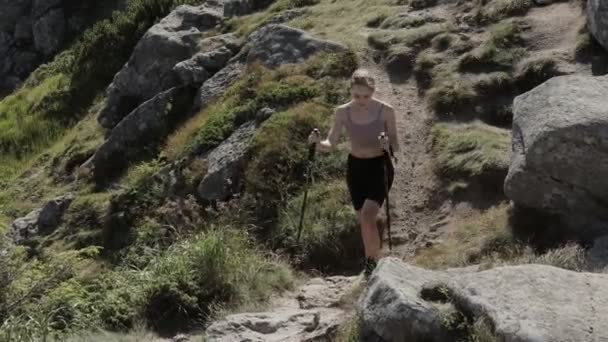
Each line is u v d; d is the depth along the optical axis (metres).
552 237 9.35
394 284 7.09
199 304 9.60
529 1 15.59
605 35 13.23
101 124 21.31
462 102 13.59
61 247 15.75
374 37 16.25
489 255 9.61
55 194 19.73
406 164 12.55
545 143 9.15
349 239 11.26
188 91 18.66
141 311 9.53
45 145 24.55
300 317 8.55
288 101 15.12
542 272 6.90
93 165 18.88
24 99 26.88
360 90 8.23
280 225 11.92
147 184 15.49
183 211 13.52
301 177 12.83
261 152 13.52
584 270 8.19
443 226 11.14
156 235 13.15
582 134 8.94
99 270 13.55
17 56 32.09
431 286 7.07
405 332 6.80
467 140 12.27
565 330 6.22
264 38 17.34
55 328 9.37
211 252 9.95
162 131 18.03
